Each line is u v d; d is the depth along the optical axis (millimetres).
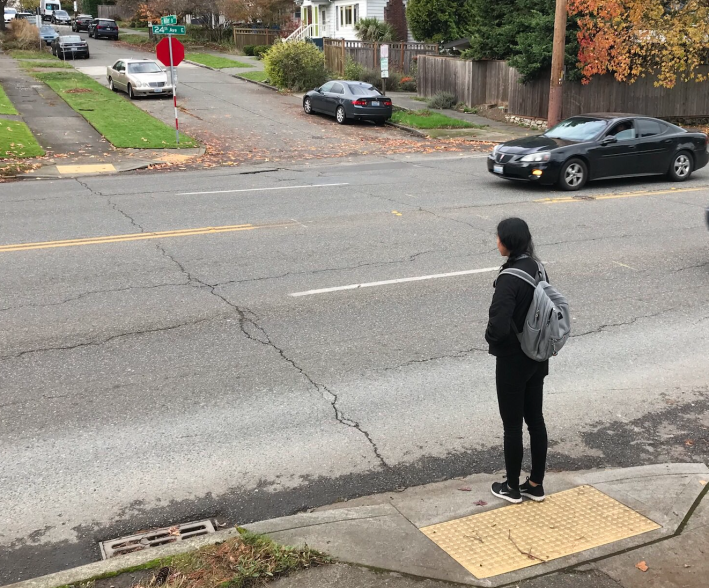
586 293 8359
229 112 26828
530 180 14500
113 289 8195
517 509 4254
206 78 36688
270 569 3576
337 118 25734
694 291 8453
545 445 4297
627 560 3744
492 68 28078
